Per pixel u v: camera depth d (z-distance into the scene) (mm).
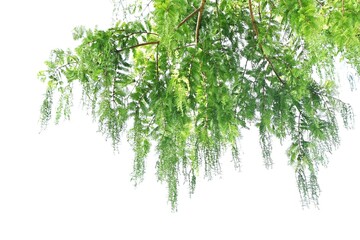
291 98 3084
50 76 2934
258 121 3104
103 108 2803
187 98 2648
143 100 2896
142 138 2930
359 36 2189
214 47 2779
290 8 2047
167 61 2756
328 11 2145
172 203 2934
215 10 3020
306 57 2904
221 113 2723
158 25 1925
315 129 3266
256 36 3021
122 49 2879
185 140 2967
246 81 3025
